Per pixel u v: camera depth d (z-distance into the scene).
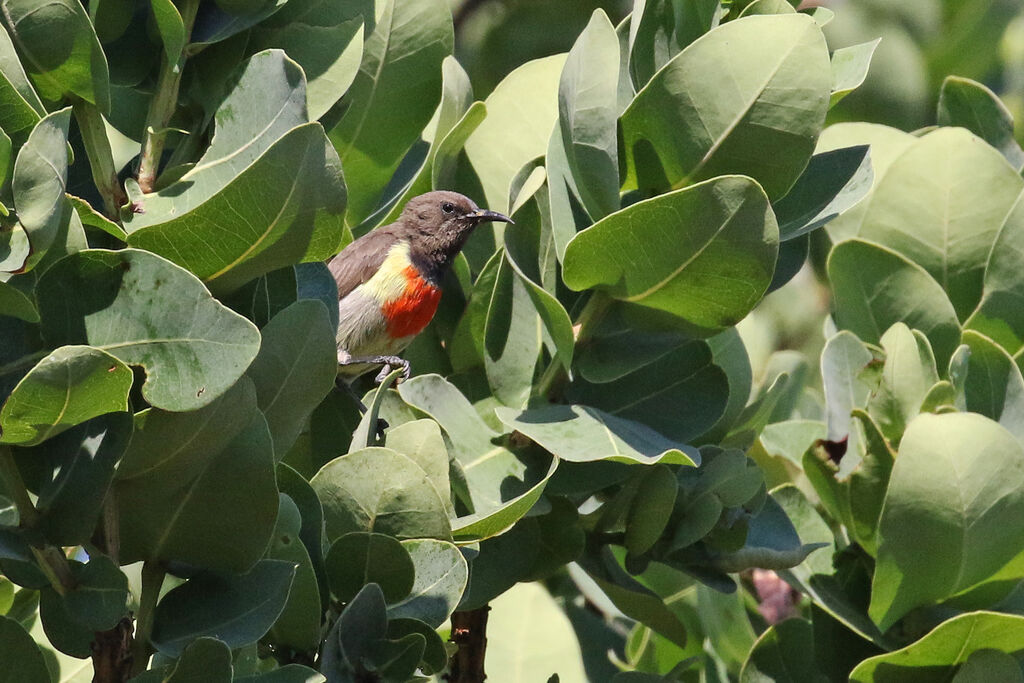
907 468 6.49
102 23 5.70
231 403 4.59
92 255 4.35
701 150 6.14
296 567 5.01
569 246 6.05
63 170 4.29
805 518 7.73
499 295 6.71
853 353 7.64
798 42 5.94
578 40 6.16
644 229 5.92
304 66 6.23
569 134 6.19
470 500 6.27
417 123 6.98
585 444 5.93
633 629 9.43
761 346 11.26
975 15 12.34
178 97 6.05
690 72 6.04
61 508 4.57
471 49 12.91
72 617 4.61
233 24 5.86
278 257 4.82
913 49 12.27
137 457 4.66
